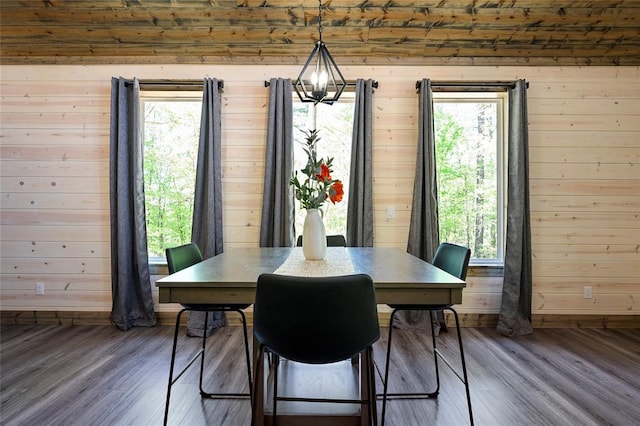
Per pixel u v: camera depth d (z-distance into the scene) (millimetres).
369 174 3135
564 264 3250
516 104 3113
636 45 3121
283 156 3162
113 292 3133
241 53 3236
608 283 3244
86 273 3273
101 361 2428
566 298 3244
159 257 3365
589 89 3258
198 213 3115
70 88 3273
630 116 3260
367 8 2836
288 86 3158
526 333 3041
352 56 3266
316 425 1607
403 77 3270
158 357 2500
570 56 3229
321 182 1944
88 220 3277
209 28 3016
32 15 2906
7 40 3121
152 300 3172
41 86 3275
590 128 3258
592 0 2758
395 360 2465
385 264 1801
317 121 3369
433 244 3072
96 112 3281
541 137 3256
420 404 1904
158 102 3385
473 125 3408
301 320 1169
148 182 3379
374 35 3068
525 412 1829
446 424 1730
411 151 3264
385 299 1416
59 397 1955
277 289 1182
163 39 3119
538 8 2830
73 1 2801
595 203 3256
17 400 1922
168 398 1639
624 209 3254
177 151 3387
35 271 3279
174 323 3205
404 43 3141
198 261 2152
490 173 3408
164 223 3377
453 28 3002
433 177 3098
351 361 2125
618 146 3258
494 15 2891
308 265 1763
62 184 3281
